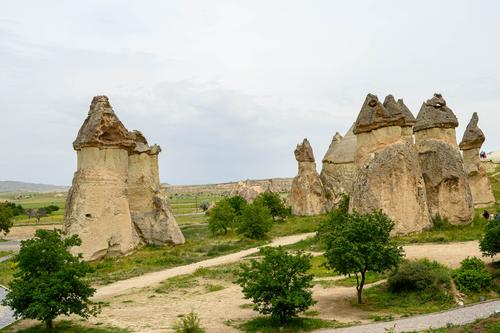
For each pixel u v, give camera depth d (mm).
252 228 44625
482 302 20156
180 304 22891
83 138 36938
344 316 19703
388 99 36156
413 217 34281
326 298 22422
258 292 18922
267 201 59125
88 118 38594
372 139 35750
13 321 21062
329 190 64875
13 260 21141
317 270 27953
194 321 18625
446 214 36312
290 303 18312
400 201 34219
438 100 38344
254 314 20609
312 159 64688
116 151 38500
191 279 28484
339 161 65375
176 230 44188
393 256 21234
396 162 34562
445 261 25375
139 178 44188
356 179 35750
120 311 21797
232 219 53125
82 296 19062
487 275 21672
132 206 43688
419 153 38250
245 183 92688
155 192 44594
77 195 36281
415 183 34969
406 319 18516
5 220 64500
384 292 22625
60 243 19719
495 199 53031
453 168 36688
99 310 19969
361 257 20656
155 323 19625
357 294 22609
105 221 36719
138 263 35156
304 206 63062
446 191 36562
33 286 18078
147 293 25469
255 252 36875
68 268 18531
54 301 17891
